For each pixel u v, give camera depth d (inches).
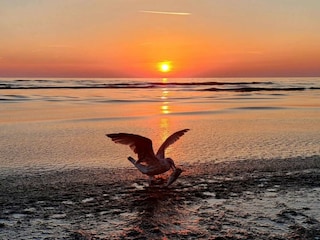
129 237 387.5
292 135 1021.2
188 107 1857.8
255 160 714.8
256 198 502.0
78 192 522.9
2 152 789.9
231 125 1213.1
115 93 3270.2
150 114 1528.1
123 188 540.7
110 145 869.8
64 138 963.3
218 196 508.7
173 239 382.3
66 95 2861.7
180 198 500.1
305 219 432.1
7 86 4436.5
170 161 486.0
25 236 389.7
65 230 404.2
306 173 626.2
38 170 641.6
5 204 476.7
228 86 5128.0
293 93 3208.7
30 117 1402.6
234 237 386.6
